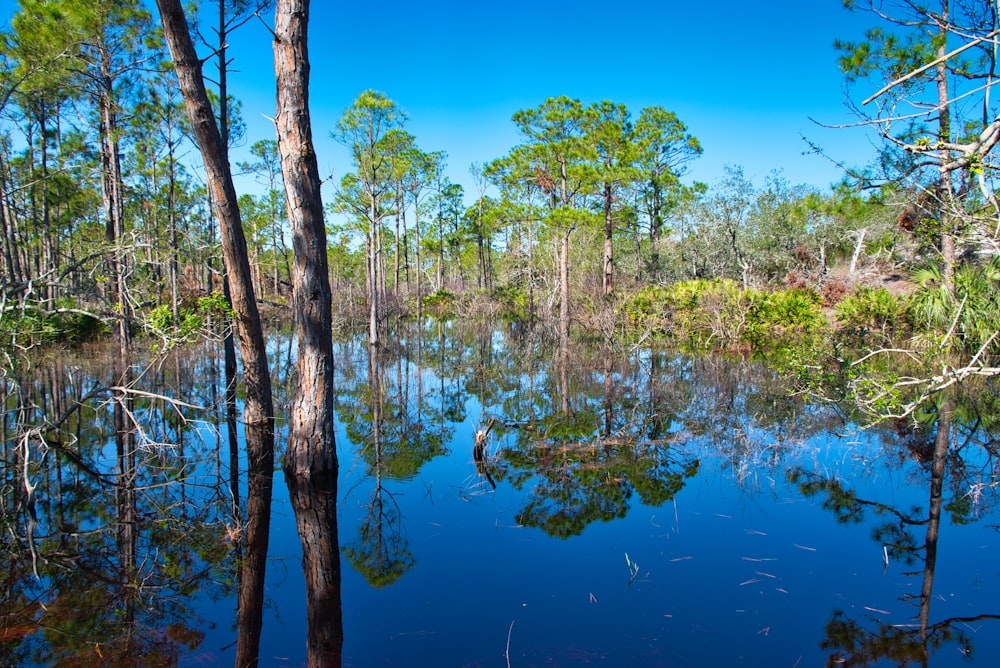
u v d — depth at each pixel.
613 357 13.26
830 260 20.20
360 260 31.45
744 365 11.84
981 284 8.45
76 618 3.46
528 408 8.95
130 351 10.95
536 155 17.45
